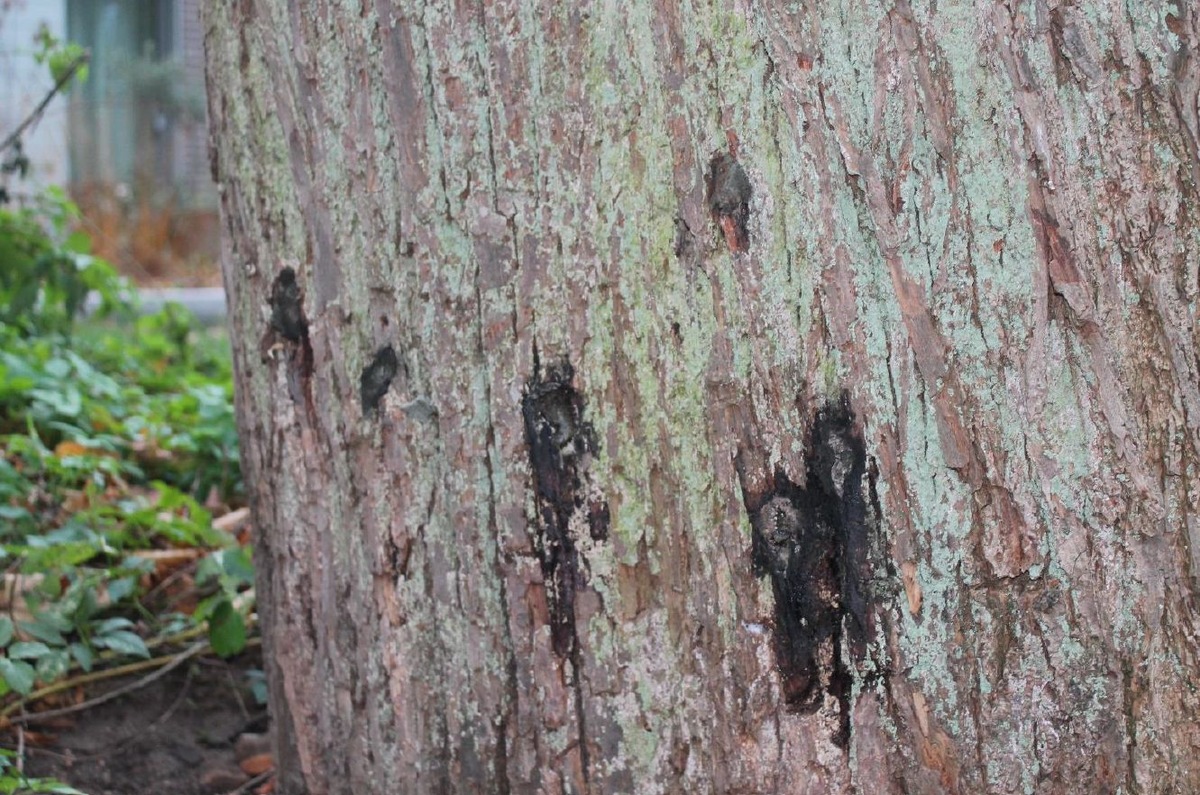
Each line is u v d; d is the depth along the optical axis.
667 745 1.65
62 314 3.53
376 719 1.74
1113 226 1.61
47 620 2.14
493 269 1.64
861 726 1.63
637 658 1.65
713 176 1.60
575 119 1.61
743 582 1.63
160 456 2.77
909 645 1.62
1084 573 1.62
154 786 2.05
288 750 1.83
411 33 1.64
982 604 1.62
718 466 1.62
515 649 1.67
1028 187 1.60
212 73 1.76
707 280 1.61
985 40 1.59
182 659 2.21
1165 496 1.63
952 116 1.60
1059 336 1.61
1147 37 1.61
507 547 1.66
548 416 1.64
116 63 8.84
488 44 1.62
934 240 1.60
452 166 1.64
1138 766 1.64
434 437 1.68
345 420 1.72
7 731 2.08
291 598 1.79
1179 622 1.63
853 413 1.61
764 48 1.59
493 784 1.70
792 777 1.64
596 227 1.62
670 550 1.64
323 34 1.67
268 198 1.73
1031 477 1.62
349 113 1.67
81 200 8.35
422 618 1.71
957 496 1.61
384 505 1.71
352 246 1.69
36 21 7.70
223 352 4.19
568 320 1.63
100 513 2.37
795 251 1.60
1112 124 1.61
